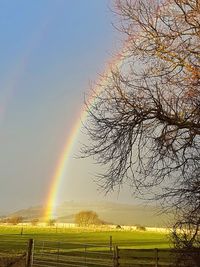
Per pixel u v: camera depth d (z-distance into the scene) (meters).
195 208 9.62
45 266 23.22
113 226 107.56
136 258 17.80
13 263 17.61
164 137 10.05
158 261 17.03
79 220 123.56
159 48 10.60
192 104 9.98
